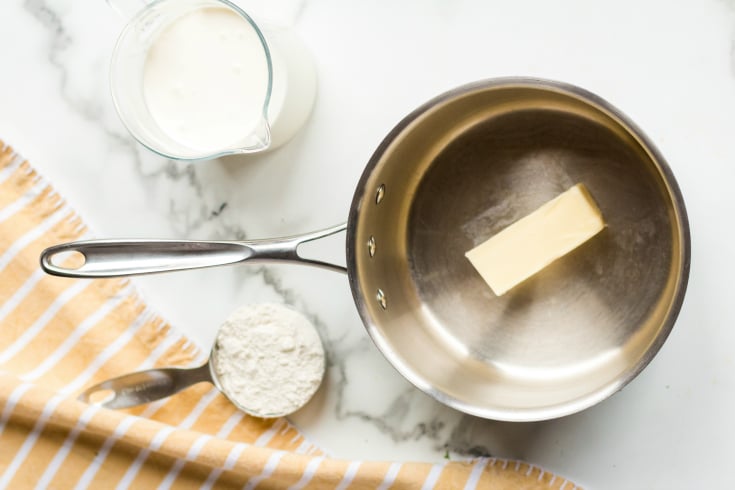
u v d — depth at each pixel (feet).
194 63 2.85
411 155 2.91
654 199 2.84
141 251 2.80
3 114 3.10
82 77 3.08
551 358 2.91
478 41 2.92
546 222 2.85
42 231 3.08
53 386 3.07
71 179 3.10
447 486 2.91
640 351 2.72
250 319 2.96
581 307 2.90
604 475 2.92
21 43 3.10
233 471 3.02
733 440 2.86
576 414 2.93
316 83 2.99
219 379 2.98
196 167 3.06
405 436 2.99
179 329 3.06
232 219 3.05
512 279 2.87
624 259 2.87
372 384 3.01
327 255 3.02
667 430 2.90
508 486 2.92
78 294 3.07
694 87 2.84
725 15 2.82
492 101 2.87
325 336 3.02
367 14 2.96
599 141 2.88
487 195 2.97
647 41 2.85
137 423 2.97
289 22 3.00
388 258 2.96
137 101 2.88
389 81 2.96
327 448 3.02
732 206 2.83
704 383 2.87
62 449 3.06
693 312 2.87
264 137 2.79
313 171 3.01
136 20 2.81
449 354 2.97
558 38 2.89
